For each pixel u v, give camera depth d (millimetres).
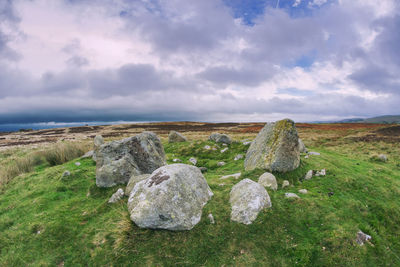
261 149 4043
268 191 2953
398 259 2236
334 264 2090
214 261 2125
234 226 2377
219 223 2408
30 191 3525
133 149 3582
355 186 3301
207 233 2311
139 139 3633
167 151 6266
